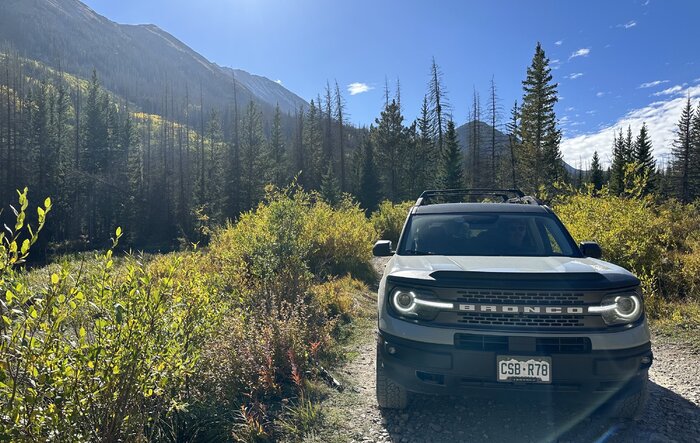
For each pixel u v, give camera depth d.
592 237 8.58
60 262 2.35
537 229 4.40
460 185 50.44
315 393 3.91
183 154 96.94
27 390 1.98
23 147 65.94
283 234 7.20
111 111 91.31
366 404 3.72
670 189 60.38
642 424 3.31
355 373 4.54
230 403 3.53
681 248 9.71
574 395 2.86
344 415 3.49
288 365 4.18
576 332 2.84
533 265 3.40
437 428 3.28
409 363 3.03
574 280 2.94
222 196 63.22
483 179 57.50
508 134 52.53
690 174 59.62
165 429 2.93
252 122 68.69
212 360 3.69
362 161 63.56
